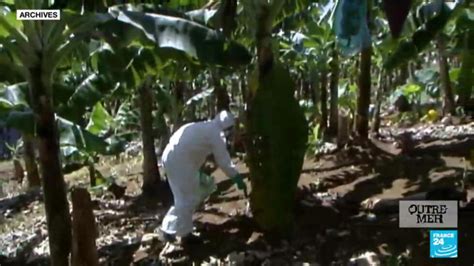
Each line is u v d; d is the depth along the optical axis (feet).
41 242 26.08
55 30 18.44
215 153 22.11
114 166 43.24
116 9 19.66
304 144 22.43
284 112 22.15
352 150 33.65
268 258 20.98
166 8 20.20
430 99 53.26
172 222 22.72
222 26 23.80
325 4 30.73
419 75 52.49
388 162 30.96
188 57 23.06
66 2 18.58
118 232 25.52
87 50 23.98
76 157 32.30
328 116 42.60
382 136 37.32
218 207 26.71
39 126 18.74
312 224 23.63
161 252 22.47
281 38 36.88
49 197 18.95
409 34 28.19
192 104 41.37
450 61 54.24
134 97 40.27
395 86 59.98
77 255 16.29
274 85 22.09
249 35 27.50
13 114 21.17
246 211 25.16
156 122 40.40
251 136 22.49
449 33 38.27
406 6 11.78
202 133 22.08
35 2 18.53
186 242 22.67
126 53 22.97
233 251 21.76
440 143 34.37
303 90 48.34
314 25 36.06
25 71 18.75
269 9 22.16
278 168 22.27
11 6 18.53
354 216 24.12
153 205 29.45
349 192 26.99
